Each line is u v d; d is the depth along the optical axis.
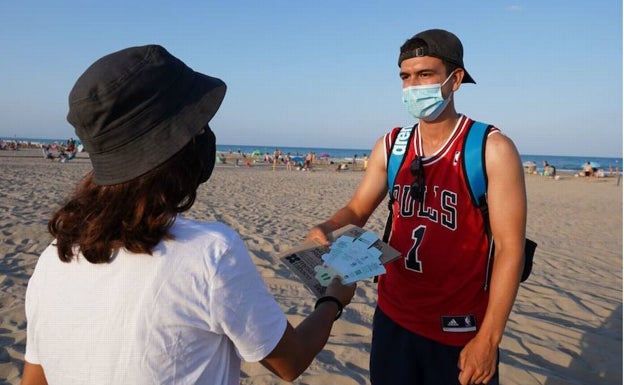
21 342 3.44
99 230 1.05
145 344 1.03
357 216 2.14
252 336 1.12
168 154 1.05
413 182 1.93
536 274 6.23
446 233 1.85
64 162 27.45
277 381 3.11
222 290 1.07
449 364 1.86
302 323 1.34
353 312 4.46
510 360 3.67
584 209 15.01
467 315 1.84
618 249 8.41
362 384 3.14
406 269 1.94
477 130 1.81
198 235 1.10
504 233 1.71
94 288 1.07
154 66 1.06
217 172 25.38
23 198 10.03
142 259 1.06
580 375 3.57
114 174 1.05
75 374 1.07
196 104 1.11
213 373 1.11
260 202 12.35
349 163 49.81
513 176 1.72
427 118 1.87
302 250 1.73
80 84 1.04
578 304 5.07
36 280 1.18
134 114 1.03
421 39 1.84
